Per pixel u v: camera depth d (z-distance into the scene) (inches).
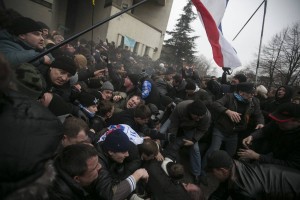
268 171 69.7
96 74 142.3
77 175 51.9
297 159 79.3
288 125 81.4
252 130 149.2
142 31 684.1
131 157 86.0
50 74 87.2
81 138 68.4
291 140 82.1
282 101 152.3
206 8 127.8
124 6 596.1
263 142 103.4
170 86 205.8
